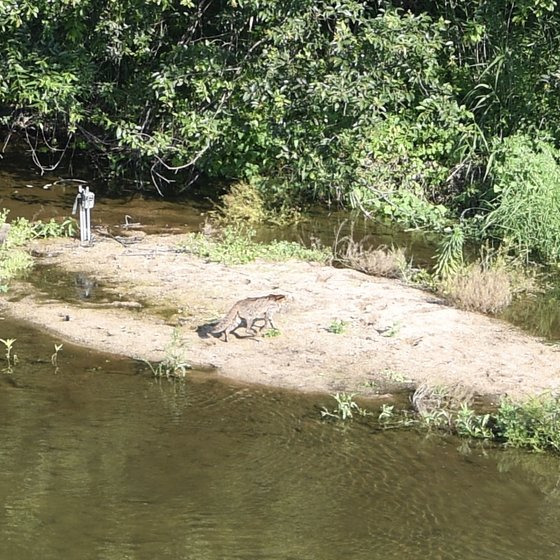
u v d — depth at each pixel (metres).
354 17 15.10
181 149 16.16
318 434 9.08
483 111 17.73
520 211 15.02
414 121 17.41
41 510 7.50
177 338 10.98
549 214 14.91
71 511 7.50
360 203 16.42
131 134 16.08
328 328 11.44
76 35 15.56
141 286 12.58
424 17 15.62
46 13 15.30
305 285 12.80
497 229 15.53
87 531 7.25
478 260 14.02
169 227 15.30
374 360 10.69
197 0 16.72
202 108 16.16
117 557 6.93
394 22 15.15
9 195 16.55
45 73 15.36
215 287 12.59
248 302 11.14
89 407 9.35
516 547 7.41
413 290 12.88
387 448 8.88
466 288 12.40
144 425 9.05
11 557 6.87
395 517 7.74
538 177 15.62
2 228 13.92
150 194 17.11
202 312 11.80
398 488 8.19
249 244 14.34
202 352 10.72
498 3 17.92
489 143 17.30
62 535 7.18
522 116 17.53
